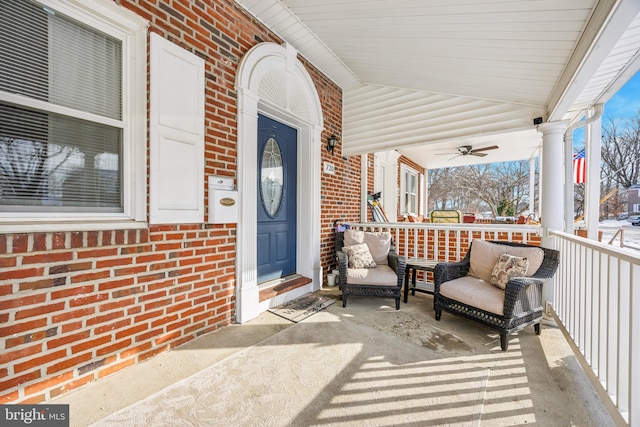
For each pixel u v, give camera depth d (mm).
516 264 2869
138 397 1813
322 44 3727
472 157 8641
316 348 2477
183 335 2510
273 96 3488
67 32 1908
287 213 4164
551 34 2191
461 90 3854
